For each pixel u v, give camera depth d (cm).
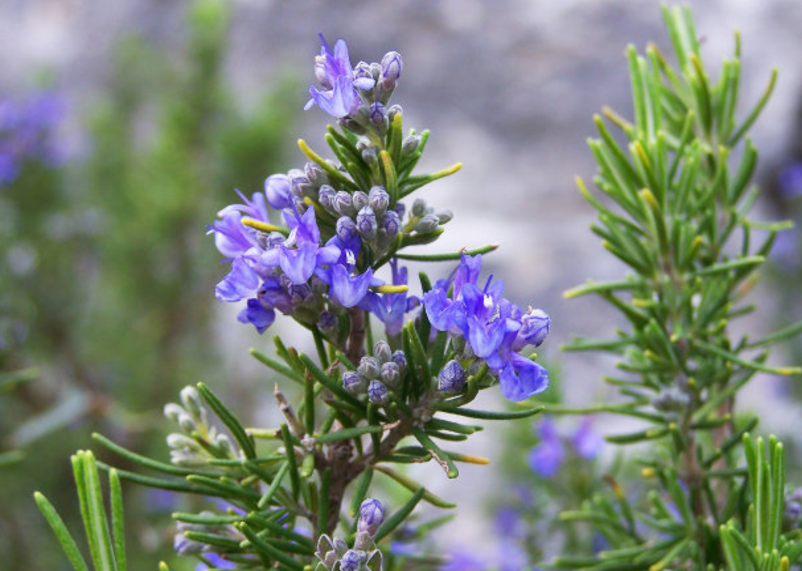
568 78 121
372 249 31
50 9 130
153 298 79
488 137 121
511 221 115
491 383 30
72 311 73
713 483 40
